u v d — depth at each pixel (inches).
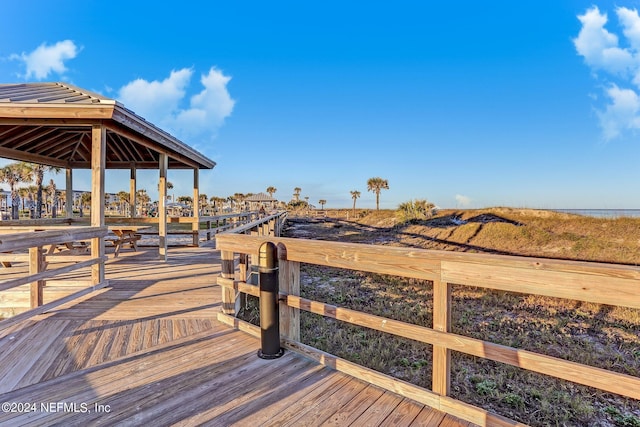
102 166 178.5
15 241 111.2
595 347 141.5
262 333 96.2
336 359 88.7
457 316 182.4
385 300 209.3
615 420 89.9
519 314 188.1
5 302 158.2
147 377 84.6
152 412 69.9
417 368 117.2
